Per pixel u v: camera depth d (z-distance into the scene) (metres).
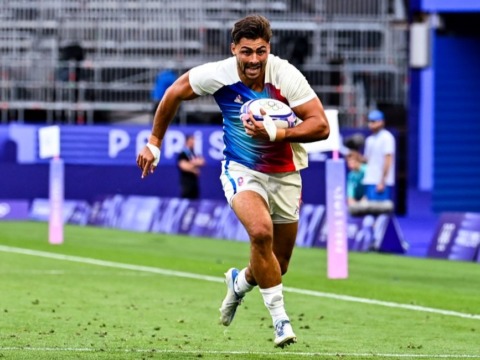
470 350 21.19
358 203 46.88
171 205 55.59
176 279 33.78
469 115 68.50
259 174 18.81
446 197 68.38
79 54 71.88
